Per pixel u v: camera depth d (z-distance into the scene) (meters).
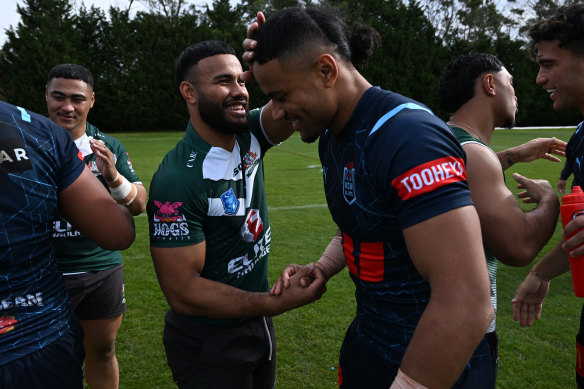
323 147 1.31
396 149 0.96
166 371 2.77
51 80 2.36
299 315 3.47
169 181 1.51
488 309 0.90
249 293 1.56
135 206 1.98
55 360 1.20
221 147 1.63
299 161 13.07
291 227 5.98
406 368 0.94
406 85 33.16
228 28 34.59
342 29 1.10
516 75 32.38
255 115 1.87
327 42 1.04
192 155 1.57
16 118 1.15
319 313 3.50
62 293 1.29
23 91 29.36
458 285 0.88
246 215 1.71
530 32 1.49
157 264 1.54
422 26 34.22
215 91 1.52
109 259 2.42
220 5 35.03
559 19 1.36
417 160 0.92
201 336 1.70
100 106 30.92
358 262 1.26
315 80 1.04
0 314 1.10
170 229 1.50
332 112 1.09
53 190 1.21
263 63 1.03
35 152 1.16
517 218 1.26
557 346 2.98
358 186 1.11
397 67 33.09
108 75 31.11
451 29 38.59
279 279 1.57
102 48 31.66
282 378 2.69
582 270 1.25
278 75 1.02
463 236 0.89
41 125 1.21
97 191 1.34
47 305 1.21
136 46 31.55
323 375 2.72
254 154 1.77
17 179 1.11
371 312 1.29
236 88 1.55
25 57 29.38
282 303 1.54
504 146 16.62
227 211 1.62
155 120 32.06
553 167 11.21
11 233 1.10
